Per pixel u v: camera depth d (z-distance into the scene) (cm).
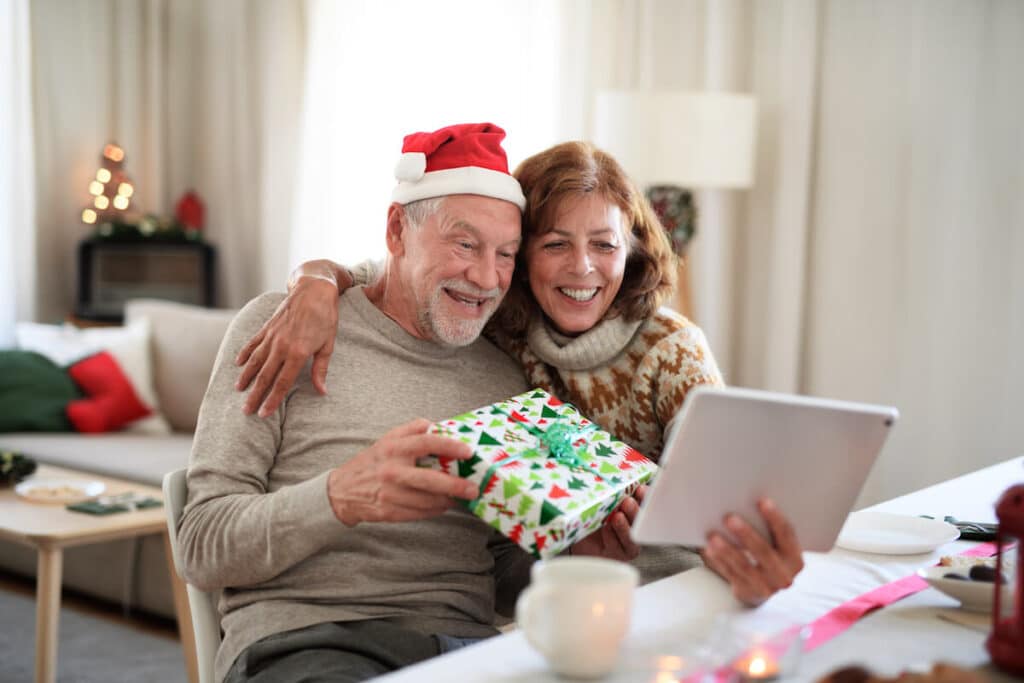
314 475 157
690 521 116
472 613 159
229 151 564
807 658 102
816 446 113
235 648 145
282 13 539
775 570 115
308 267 171
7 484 293
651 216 177
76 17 538
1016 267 339
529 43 444
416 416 164
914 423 362
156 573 320
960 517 163
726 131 354
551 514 125
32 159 516
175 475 157
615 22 420
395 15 489
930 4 352
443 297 165
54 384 400
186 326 418
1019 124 337
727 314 397
